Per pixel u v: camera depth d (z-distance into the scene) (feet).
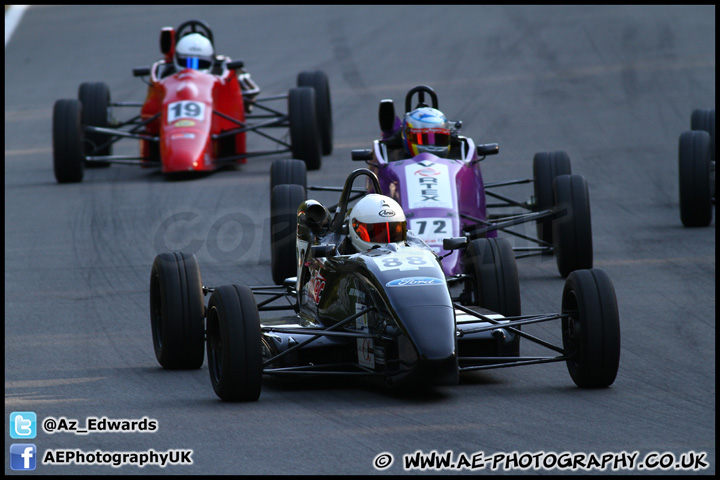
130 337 114.21
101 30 408.87
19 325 119.44
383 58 329.72
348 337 92.94
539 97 271.08
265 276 143.02
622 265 143.33
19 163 231.50
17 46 391.65
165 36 207.41
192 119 196.34
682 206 163.22
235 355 85.81
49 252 156.35
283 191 133.59
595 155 216.13
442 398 88.33
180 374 98.94
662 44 331.57
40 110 289.94
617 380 94.07
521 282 138.72
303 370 92.94
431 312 84.58
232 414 83.76
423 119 135.13
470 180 131.64
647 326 114.62
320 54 340.39
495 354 97.55
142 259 151.33
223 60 213.87
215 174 205.87
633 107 257.75
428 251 92.58
